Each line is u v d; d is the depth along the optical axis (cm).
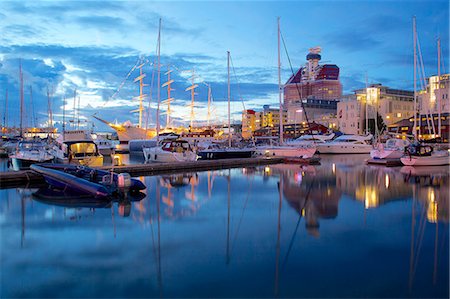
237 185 2233
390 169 3206
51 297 722
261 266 873
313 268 859
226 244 1044
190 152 3531
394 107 11650
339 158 4841
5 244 1049
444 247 999
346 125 11588
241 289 752
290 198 1769
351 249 990
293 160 3966
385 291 737
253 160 3716
